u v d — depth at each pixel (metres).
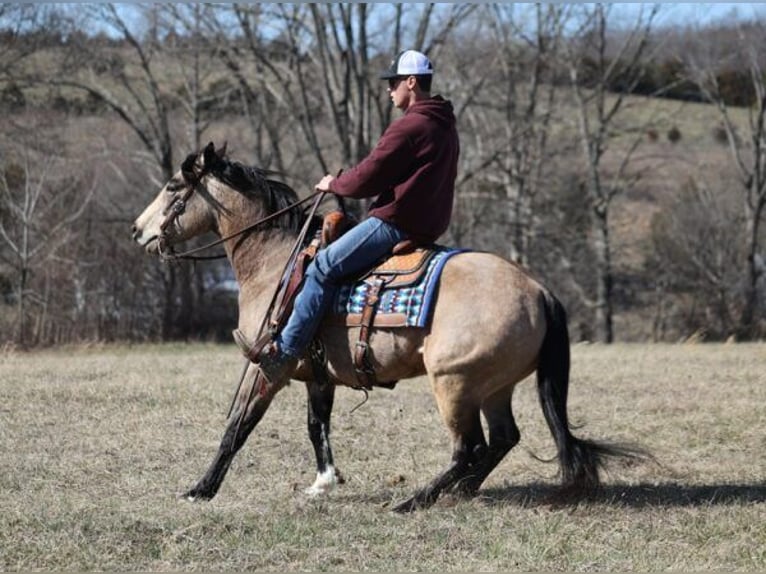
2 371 12.93
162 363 14.45
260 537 5.96
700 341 28.95
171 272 26.14
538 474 7.84
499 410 6.71
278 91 31.59
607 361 14.92
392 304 6.39
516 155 30.39
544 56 30.17
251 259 7.09
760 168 32.50
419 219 6.51
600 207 31.59
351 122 29.17
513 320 6.20
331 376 6.79
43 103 28.83
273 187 7.18
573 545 5.90
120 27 27.91
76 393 10.73
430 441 8.81
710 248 33.44
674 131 44.97
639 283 36.94
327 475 7.22
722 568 5.55
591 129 43.19
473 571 5.48
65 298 24.56
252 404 6.79
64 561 5.53
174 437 8.75
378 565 5.58
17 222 24.86
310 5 26.25
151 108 32.44
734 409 10.23
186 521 6.14
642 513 6.55
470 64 30.50
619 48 34.53
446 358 6.23
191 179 7.23
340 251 6.48
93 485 7.23
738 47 33.31
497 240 33.69
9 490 7.02
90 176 27.00
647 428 9.42
